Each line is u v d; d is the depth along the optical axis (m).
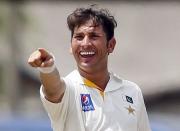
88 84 12.65
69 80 12.62
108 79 12.93
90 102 12.52
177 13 63.81
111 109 12.60
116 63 60.88
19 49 54.12
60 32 62.38
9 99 52.25
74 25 12.62
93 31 12.52
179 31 63.41
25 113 41.16
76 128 12.39
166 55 61.75
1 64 52.81
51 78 11.76
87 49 12.52
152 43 62.78
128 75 59.81
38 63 11.49
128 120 12.66
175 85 56.47
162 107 56.22
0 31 51.59
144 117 13.13
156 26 63.59
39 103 57.62
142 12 63.84
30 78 60.22
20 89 57.69
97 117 12.45
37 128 24.97
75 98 12.45
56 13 63.22
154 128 24.39
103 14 12.66
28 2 50.06
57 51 60.41
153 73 59.62
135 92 13.07
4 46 52.75
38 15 60.34
